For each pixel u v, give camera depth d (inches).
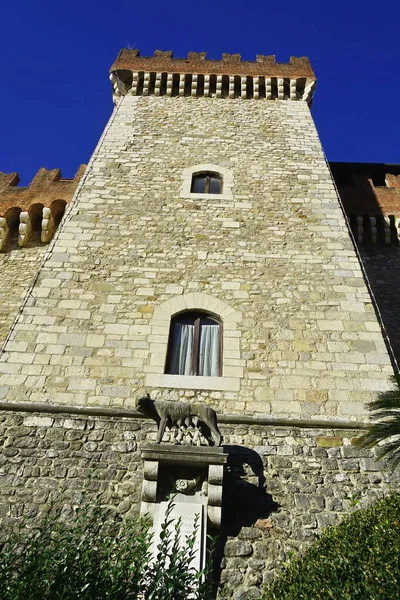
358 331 325.4
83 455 260.4
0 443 262.8
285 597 181.3
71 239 379.2
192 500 237.9
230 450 265.3
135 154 472.4
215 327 332.8
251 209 418.0
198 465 244.5
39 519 232.5
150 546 215.2
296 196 434.0
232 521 237.3
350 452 267.4
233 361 306.5
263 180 450.6
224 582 216.4
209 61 617.3
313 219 410.3
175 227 395.2
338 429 277.6
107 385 291.7
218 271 361.7
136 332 320.2
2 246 486.9
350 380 298.7
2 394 283.7
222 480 237.6
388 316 465.7
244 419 276.2
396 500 215.2
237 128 523.2
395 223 537.0
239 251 378.0
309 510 242.8
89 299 337.7
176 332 330.3
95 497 242.8
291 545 229.3
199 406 256.2
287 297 345.7
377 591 152.3
